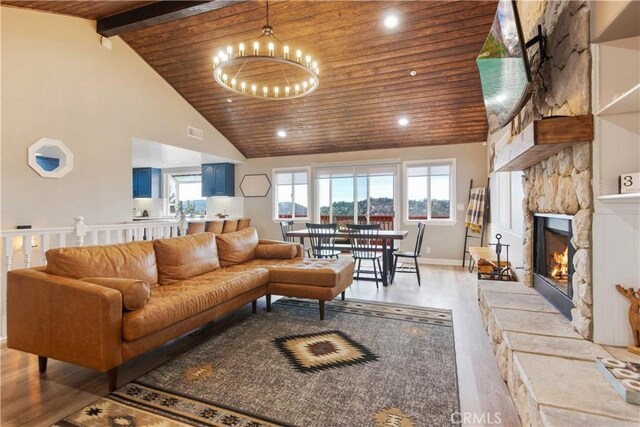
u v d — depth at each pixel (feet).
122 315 6.31
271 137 22.43
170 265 9.38
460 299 12.34
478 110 17.17
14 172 11.69
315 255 19.07
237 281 9.34
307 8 12.48
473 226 18.78
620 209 5.47
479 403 5.74
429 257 20.72
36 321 6.55
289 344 8.27
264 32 10.46
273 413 5.50
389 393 6.07
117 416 5.43
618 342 5.49
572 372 4.65
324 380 6.54
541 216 8.51
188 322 7.68
